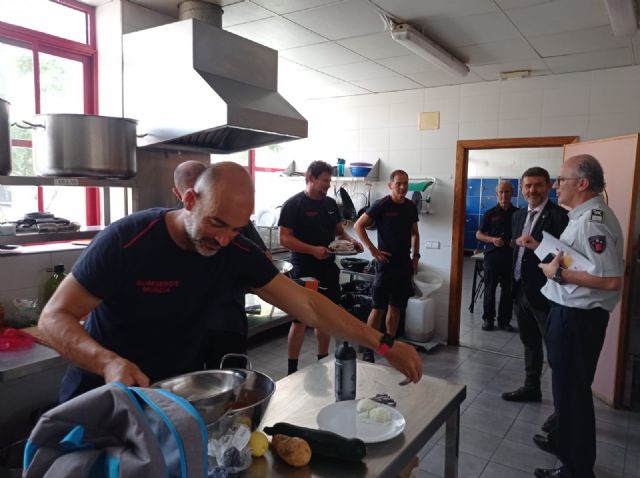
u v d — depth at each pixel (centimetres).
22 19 267
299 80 445
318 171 332
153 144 272
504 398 334
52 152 219
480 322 552
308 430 115
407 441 121
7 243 221
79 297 121
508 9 274
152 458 69
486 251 516
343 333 140
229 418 104
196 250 131
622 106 383
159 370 142
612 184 330
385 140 494
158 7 291
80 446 74
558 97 407
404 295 407
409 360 138
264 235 482
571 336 221
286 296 143
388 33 318
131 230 127
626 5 242
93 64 297
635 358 340
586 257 217
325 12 283
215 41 262
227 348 214
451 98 455
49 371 256
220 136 300
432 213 473
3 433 241
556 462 256
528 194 303
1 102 197
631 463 259
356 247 345
